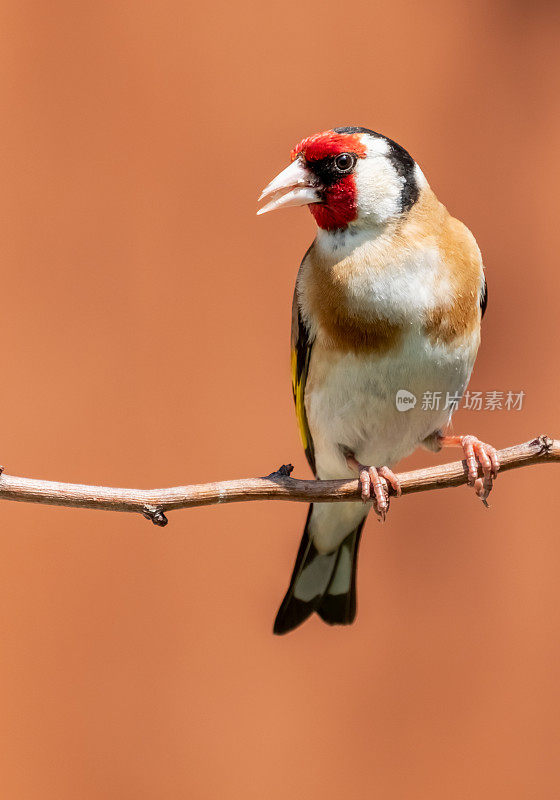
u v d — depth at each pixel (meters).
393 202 6.60
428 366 6.62
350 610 7.77
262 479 6.12
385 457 7.17
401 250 6.56
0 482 5.69
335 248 6.69
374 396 6.73
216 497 5.97
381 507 6.24
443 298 6.55
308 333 6.84
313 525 7.66
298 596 7.75
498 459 6.25
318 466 7.38
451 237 6.70
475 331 6.77
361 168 6.58
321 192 6.62
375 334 6.56
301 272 6.98
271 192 6.66
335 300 6.61
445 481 6.29
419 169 6.85
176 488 5.91
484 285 6.96
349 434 6.95
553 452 6.24
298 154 6.68
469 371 6.85
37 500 5.71
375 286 6.53
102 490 5.79
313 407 6.96
